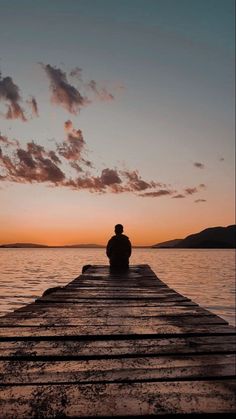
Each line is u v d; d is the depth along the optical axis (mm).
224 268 66375
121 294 6816
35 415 1772
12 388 2113
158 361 2650
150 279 9898
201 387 2133
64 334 3459
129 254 13375
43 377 2303
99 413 1799
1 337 3332
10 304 18672
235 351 2895
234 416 1804
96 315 4613
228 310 19125
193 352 2859
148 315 4645
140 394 2029
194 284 33906
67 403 1909
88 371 2424
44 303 5730
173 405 1889
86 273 11883
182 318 4438
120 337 3428
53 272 47438
